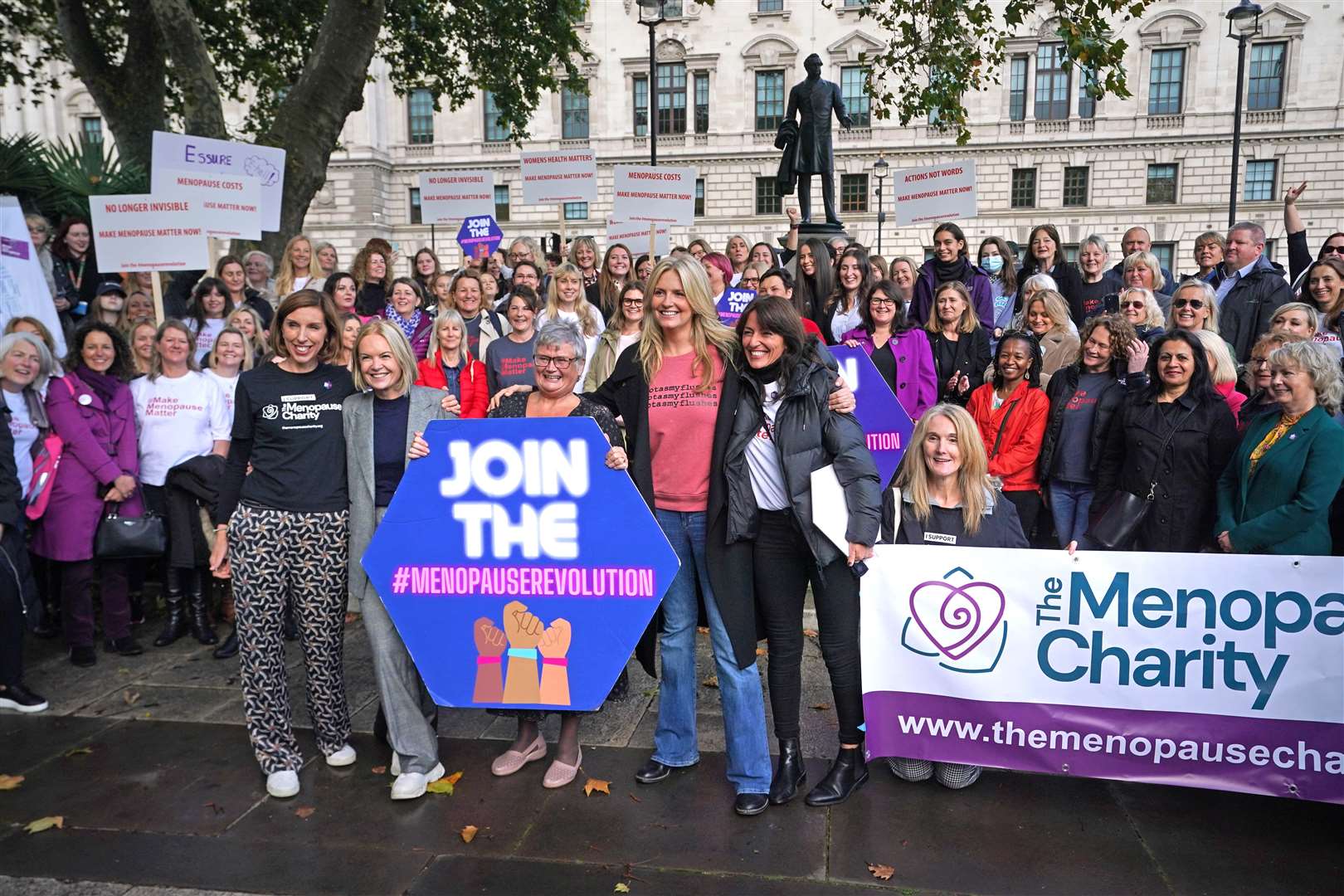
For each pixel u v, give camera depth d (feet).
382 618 10.83
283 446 10.75
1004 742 10.49
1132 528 12.63
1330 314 15.83
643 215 29.30
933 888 8.82
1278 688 9.81
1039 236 24.97
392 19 60.44
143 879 9.18
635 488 10.10
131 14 46.03
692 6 125.08
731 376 10.14
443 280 27.14
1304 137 113.39
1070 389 15.56
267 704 10.93
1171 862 9.22
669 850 9.54
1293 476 11.15
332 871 9.27
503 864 9.34
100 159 33.60
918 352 17.38
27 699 13.43
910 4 38.68
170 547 16.17
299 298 10.71
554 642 10.49
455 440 10.39
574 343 10.52
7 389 15.08
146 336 17.33
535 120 130.00
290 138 41.01
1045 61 118.42
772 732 12.42
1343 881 8.87
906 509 11.08
